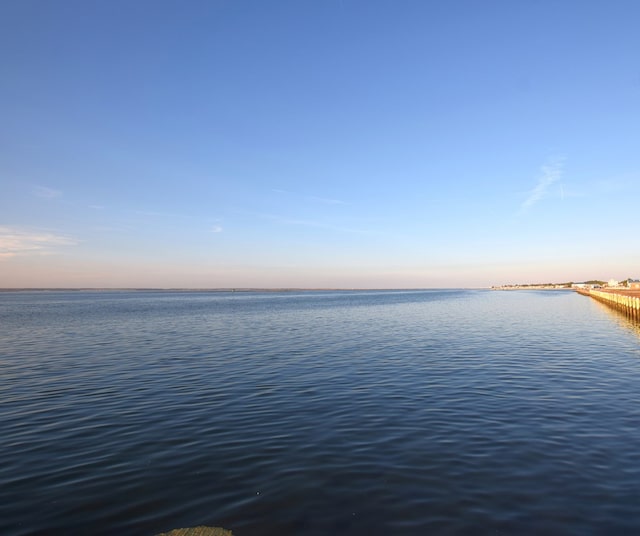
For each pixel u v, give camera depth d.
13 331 40.62
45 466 9.95
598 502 8.02
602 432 11.76
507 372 20.05
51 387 17.83
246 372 20.61
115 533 7.26
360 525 7.38
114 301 137.38
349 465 9.81
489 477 9.10
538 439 11.30
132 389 17.39
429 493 8.45
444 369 20.92
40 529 7.39
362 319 52.94
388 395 16.11
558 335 34.12
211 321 51.47
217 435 11.95
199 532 7.21
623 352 25.55
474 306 83.62
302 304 105.25
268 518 7.64
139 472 9.58
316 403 15.11
